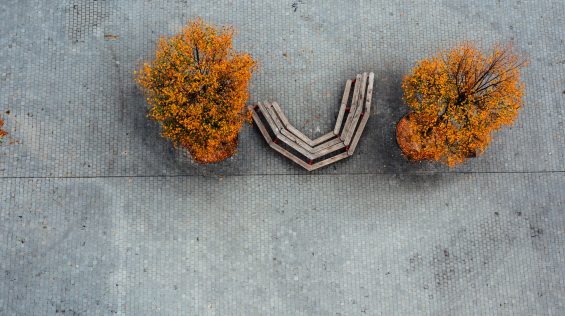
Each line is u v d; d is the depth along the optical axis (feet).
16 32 55.62
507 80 48.47
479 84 52.95
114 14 56.24
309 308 53.62
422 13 58.29
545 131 57.41
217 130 47.21
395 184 55.77
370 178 55.62
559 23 59.06
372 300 54.03
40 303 52.47
